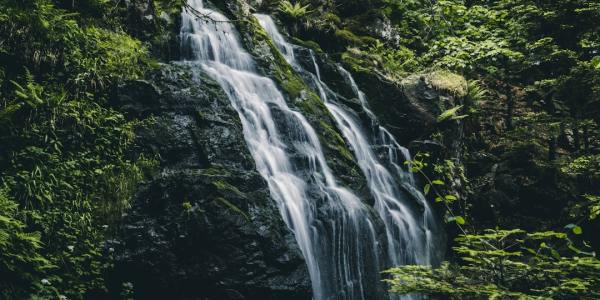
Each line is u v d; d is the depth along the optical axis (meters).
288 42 13.05
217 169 8.00
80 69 8.22
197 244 7.22
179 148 8.15
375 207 10.72
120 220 7.26
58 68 8.10
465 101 14.44
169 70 8.89
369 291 9.11
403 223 11.12
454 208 12.70
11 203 6.40
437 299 4.98
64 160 7.49
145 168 7.87
